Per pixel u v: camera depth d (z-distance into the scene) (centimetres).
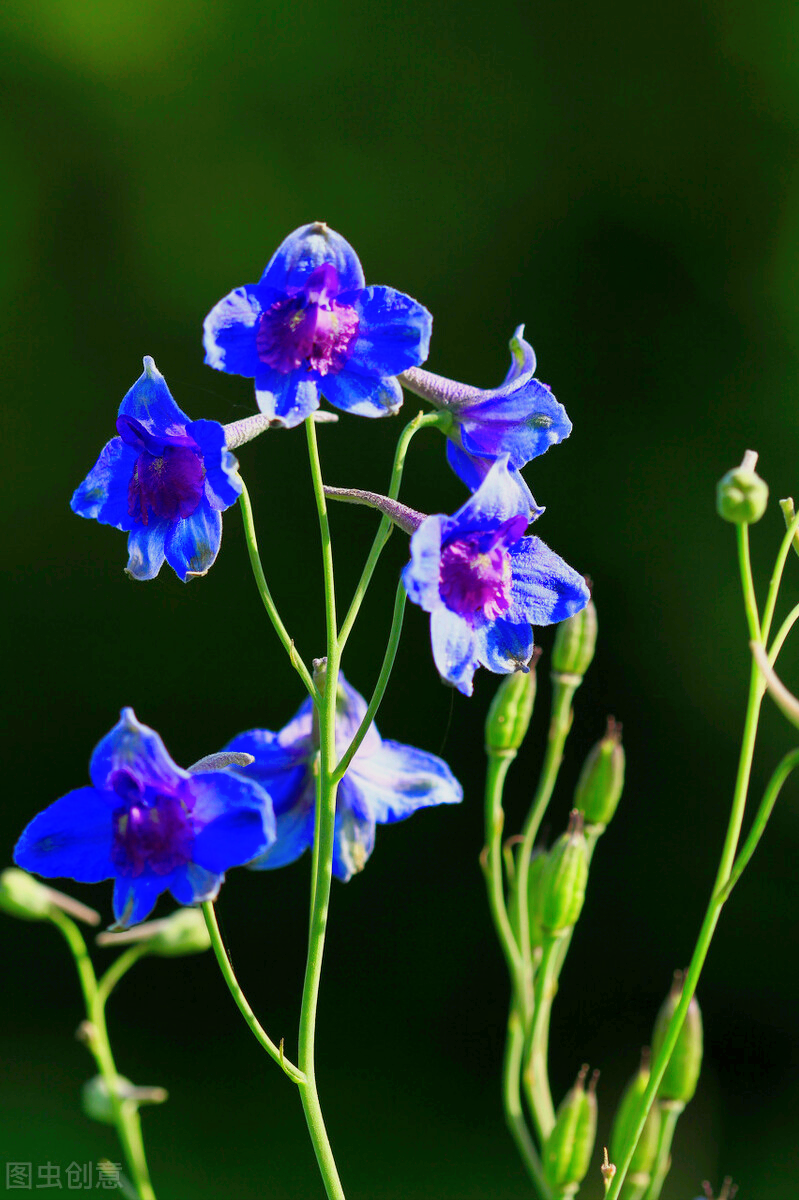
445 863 173
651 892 171
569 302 178
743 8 174
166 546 84
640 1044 168
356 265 83
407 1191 154
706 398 174
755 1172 159
